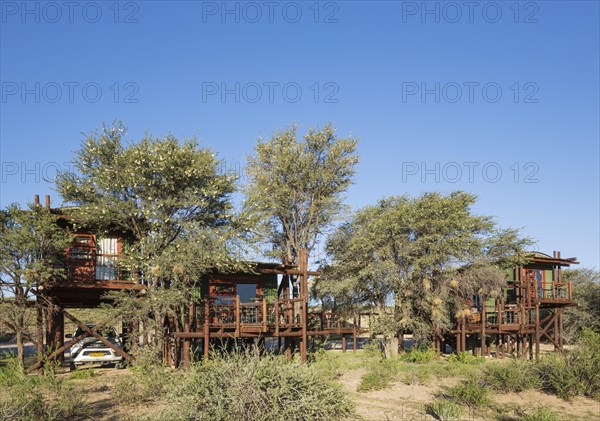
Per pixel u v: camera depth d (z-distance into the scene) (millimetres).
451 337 29781
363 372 19500
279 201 33562
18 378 15492
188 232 21641
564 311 35625
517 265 29109
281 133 34531
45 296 20234
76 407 12523
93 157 22328
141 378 14281
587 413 13531
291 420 10273
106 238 22672
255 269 22812
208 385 10453
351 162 34938
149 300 20031
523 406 14102
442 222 26109
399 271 26703
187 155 22047
